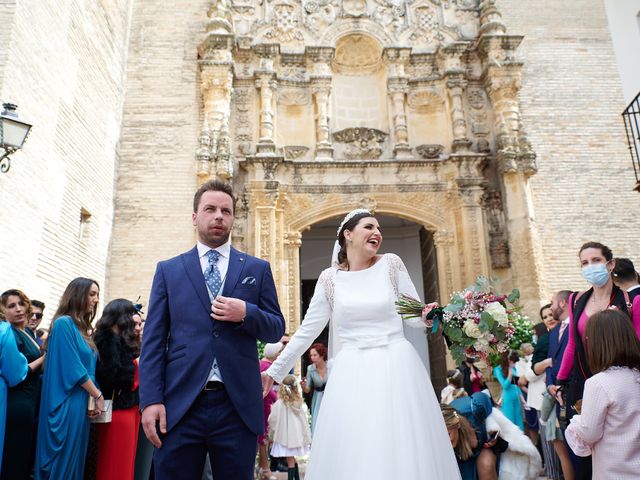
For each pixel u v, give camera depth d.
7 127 7.68
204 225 3.85
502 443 5.98
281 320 3.86
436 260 16.81
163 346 3.58
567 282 16.02
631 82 15.01
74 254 12.52
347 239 4.25
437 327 4.00
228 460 3.39
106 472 5.66
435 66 18.00
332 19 18.03
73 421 5.36
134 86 16.58
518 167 16.34
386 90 17.80
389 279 4.02
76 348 5.54
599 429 3.81
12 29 9.33
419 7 18.42
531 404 8.72
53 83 11.19
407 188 16.59
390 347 3.75
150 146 16.08
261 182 15.73
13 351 5.46
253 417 3.51
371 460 3.27
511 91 17.11
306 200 16.28
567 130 17.33
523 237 15.84
